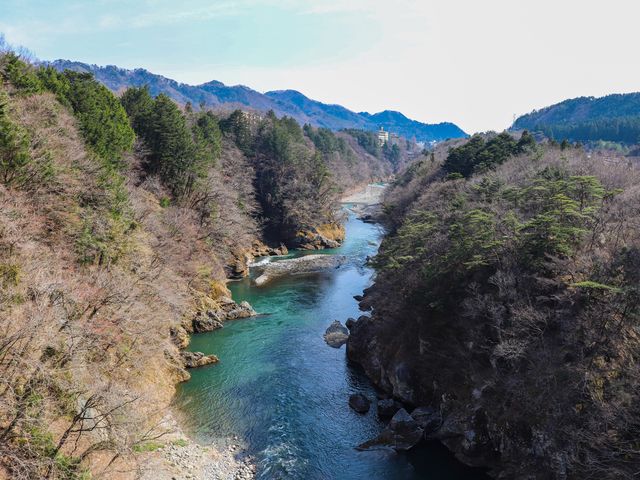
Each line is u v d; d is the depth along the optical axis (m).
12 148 26.28
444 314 32.97
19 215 24.14
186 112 106.19
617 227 28.70
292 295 58.19
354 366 38.25
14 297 19.64
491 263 30.33
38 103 33.41
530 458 23.33
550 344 24.92
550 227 27.20
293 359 38.91
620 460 19.61
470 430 26.23
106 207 34.78
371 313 46.19
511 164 55.41
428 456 26.50
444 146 158.50
